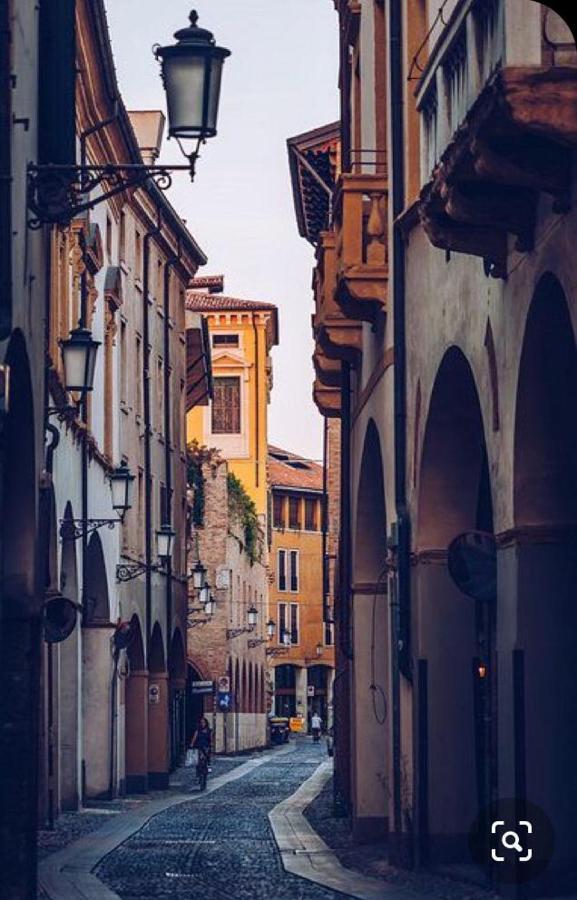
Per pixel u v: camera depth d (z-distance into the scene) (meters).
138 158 56.88
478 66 17.94
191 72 17.66
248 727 111.88
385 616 33.78
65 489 42.22
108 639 51.50
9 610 22.67
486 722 25.42
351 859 29.88
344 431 36.53
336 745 43.94
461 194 17.80
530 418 19.39
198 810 47.06
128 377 57.84
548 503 19.59
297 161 43.84
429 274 25.25
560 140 15.32
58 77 22.08
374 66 30.62
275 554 150.50
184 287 73.69
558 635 19.58
